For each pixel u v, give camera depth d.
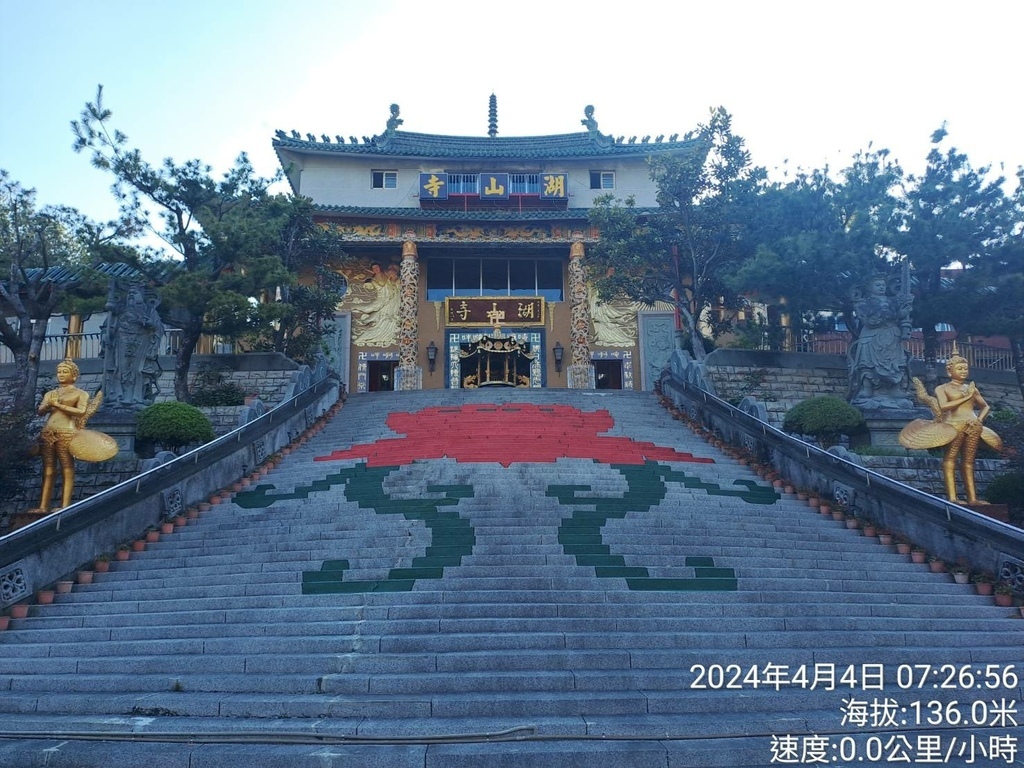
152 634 9.65
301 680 8.12
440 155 36.91
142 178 21.55
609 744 6.91
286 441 19.73
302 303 27.80
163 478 14.16
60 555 11.55
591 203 37.47
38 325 20.50
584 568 10.91
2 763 6.84
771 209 24.66
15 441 14.11
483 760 6.59
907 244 22.28
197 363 25.09
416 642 8.88
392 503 13.90
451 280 36.28
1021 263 22.08
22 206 20.55
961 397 14.32
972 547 12.11
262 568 11.49
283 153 36.88
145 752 6.83
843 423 18.23
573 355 34.31
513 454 17.05
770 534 13.16
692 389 22.53
